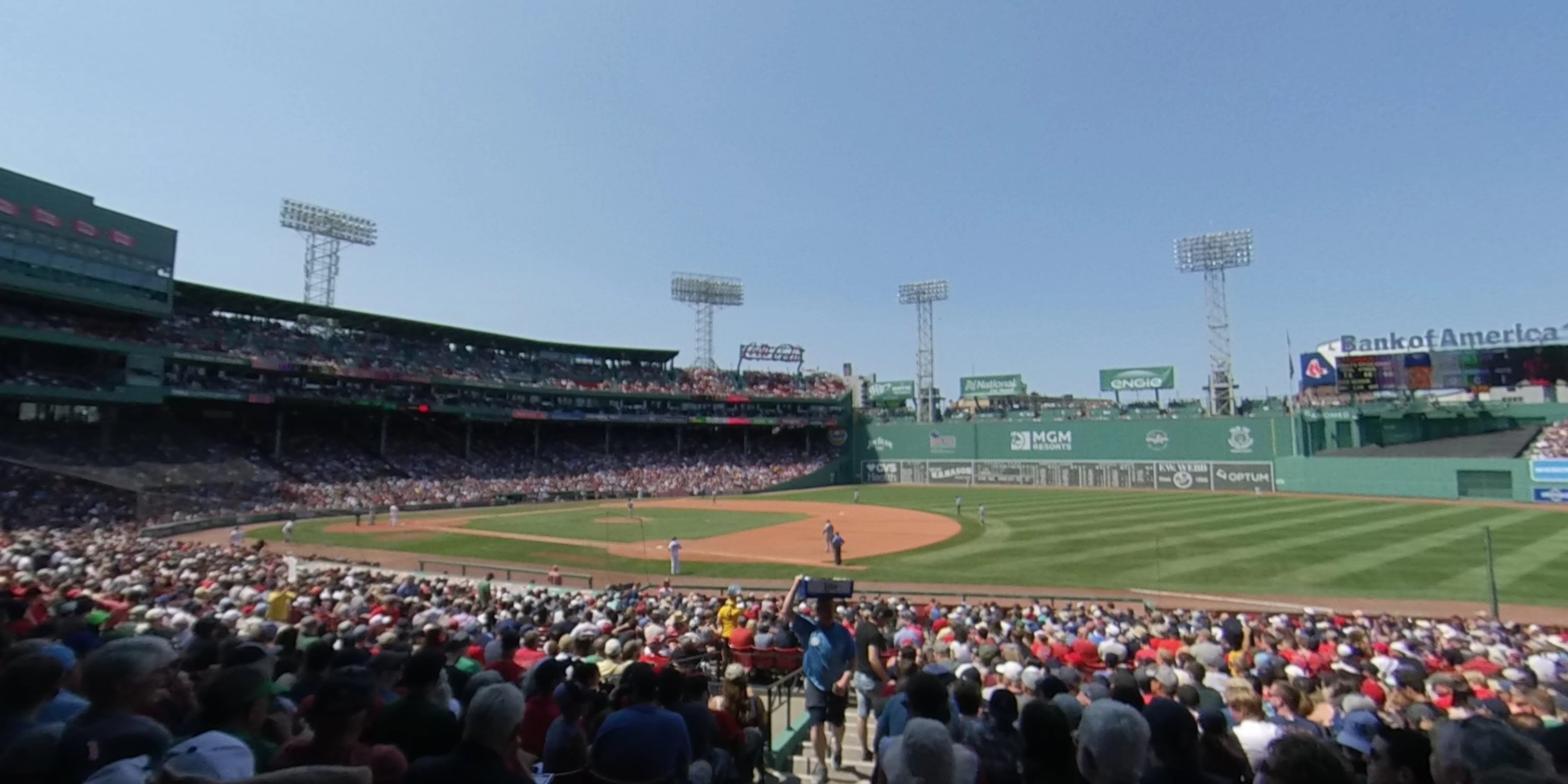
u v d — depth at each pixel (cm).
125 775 316
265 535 4188
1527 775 276
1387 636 1532
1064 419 8562
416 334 7188
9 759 332
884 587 2642
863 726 858
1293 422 7200
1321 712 716
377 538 4038
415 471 6581
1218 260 8000
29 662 382
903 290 9925
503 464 7350
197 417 5797
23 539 2956
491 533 4294
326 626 1195
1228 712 686
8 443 4428
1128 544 3528
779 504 6391
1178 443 7806
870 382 11200
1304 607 2255
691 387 9125
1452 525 4047
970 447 9138
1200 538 3672
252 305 5959
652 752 429
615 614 1688
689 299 9975
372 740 440
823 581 811
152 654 365
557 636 1241
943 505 6094
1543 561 2911
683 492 7744
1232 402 7956
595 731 547
